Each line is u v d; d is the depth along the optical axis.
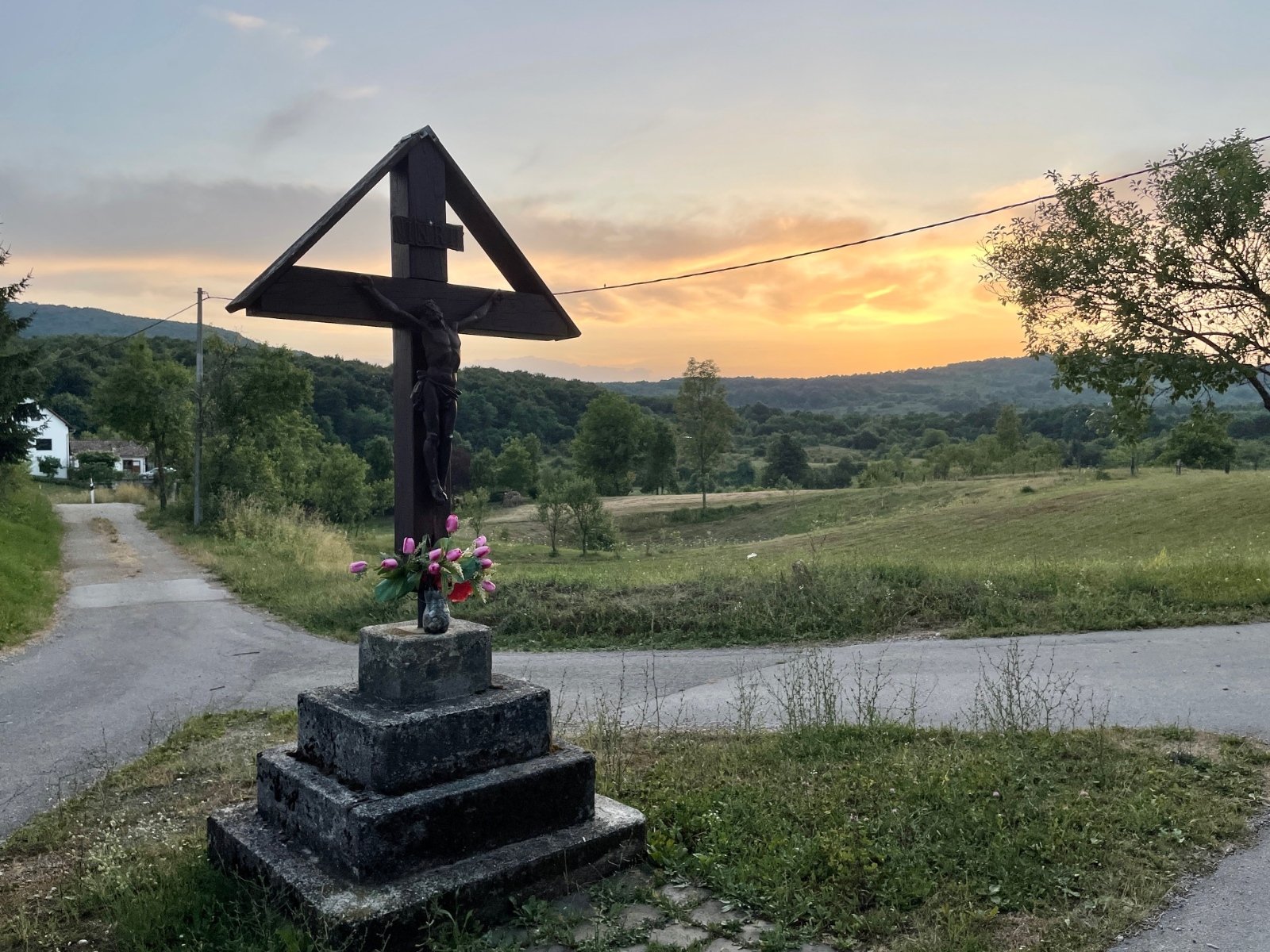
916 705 7.07
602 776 5.33
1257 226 14.45
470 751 3.96
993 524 37.97
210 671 10.07
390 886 3.54
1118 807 4.59
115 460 71.44
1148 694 7.01
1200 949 3.35
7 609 13.18
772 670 8.79
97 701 8.69
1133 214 15.60
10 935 3.75
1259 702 6.64
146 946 3.56
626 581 13.41
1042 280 16.00
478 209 4.46
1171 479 45.19
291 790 3.99
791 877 3.94
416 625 4.34
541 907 3.72
